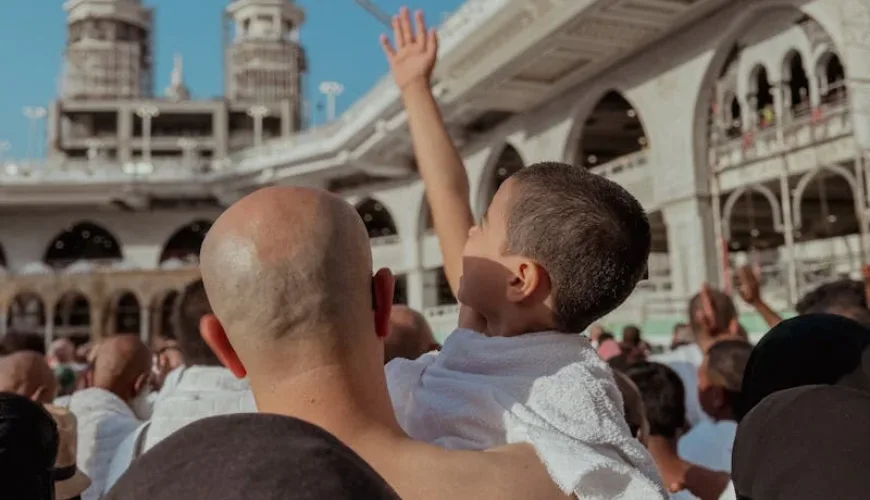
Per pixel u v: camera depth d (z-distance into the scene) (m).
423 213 40.28
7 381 4.08
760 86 29.30
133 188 43.72
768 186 23.50
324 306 1.49
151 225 48.41
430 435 1.75
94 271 42.03
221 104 58.53
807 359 2.19
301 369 1.48
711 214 23.38
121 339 4.73
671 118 24.16
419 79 3.27
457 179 2.97
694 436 4.20
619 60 25.91
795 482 1.51
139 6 73.44
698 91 23.09
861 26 17.56
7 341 6.95
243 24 73.44
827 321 2.27
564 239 1.89
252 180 42.56
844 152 18.86
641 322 21.36
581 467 1.51
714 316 5.38
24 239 48.06
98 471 4.02
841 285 4.39
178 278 41.91
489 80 26.97
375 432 1.50
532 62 25.22
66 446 3.35
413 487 1.46
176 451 0.92
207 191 44.50
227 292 1.49
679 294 23.61
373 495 0.91
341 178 42.94
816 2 18.81
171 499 0.86
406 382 1.98
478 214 34.66
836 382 2.13
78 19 71.50
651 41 24.47
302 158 39.47
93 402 4.33
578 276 1.89
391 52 3.40
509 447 1.59
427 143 3.07
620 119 33.97
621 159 27.17
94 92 69.50
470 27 25.08
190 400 3.32
